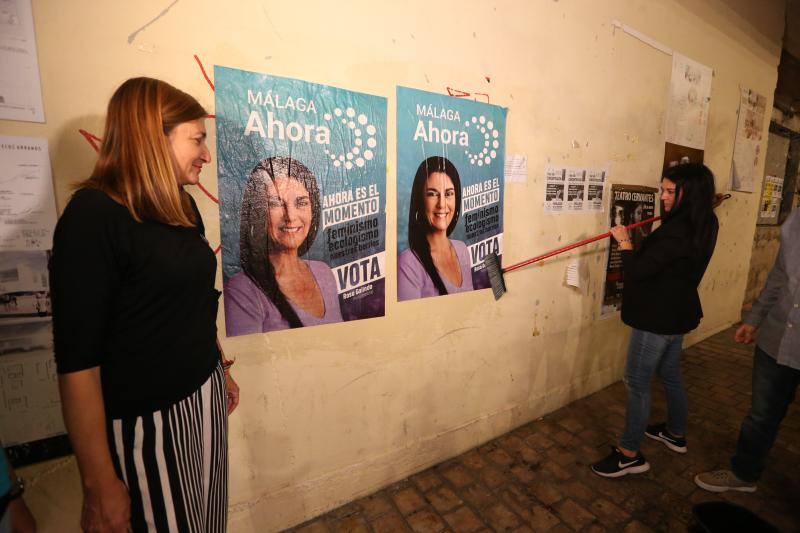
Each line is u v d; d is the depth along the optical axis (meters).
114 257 0.74
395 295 1.73
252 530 1.52
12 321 1.05
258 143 1.33
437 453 2.00
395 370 1.78
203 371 0.94
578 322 2.52
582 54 2.18
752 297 4.75
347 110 1.49
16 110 1.00
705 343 3.64
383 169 1.61
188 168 0.90
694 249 1.66
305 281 1.49
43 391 1.11
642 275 1.72
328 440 1.65
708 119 3.10
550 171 2.17
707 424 2.37
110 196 0.76
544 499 1.78
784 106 4.38
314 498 1.65
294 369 1.52
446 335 1.92
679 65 2.74
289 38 1.34
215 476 1.01
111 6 1.08
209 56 1.22
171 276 0.80
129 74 1.12
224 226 1.31
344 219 1.54
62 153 1.06
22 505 0.78
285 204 1.41
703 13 2.83
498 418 2.22
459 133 1.80
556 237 2.28
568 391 2.56
